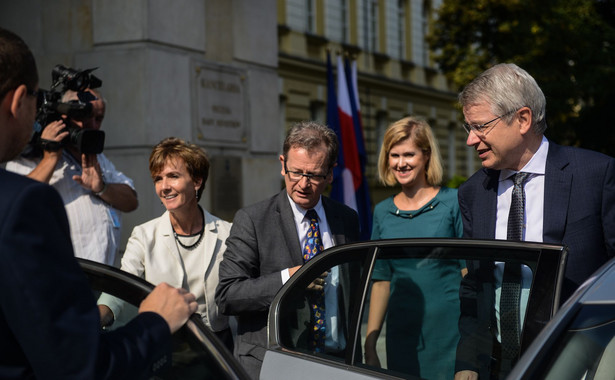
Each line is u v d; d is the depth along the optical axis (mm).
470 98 2410
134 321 1436
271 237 2648
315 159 2561
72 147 3488
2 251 1211
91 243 3400
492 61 16422
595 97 15242
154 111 6180
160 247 2951
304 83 17141
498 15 16203
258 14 7590
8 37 1387
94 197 3463
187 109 6543
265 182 7535
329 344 2172
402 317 2090
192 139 6574
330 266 2268
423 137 3227
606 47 15062
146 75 6141
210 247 2992
